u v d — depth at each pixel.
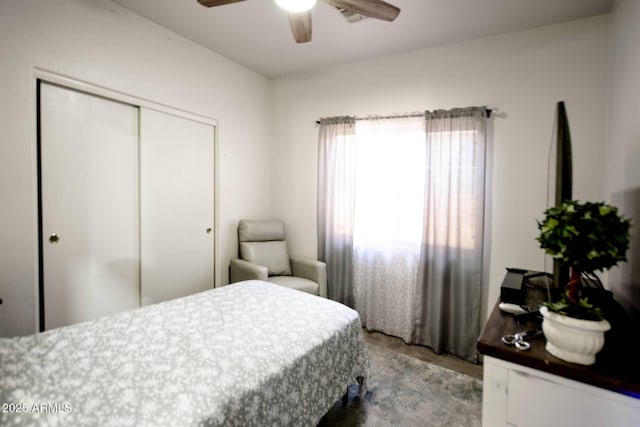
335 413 1.75
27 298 1.83
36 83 1.84
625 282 1.39
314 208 3.42
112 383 1.04
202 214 2.94
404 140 2.76
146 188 2.46
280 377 1.19
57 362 1.14
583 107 2.13
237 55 2.99
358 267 3.02
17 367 1.10
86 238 2.12
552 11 2.07
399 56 2.83
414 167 2.72
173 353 1.22
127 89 2.28
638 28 1.46
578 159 2.15
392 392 1.96
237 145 3.26
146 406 0.94
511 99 2.37
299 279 3.04
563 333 0.89
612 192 1.85
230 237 3.22
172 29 2.52
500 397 1.00
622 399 0.82
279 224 3.43
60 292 2.00
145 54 2.38
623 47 1.71
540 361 0.91
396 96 2.85
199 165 2.88
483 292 2.50
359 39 2.57
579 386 0.87
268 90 3.64
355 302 3.05
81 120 2.07
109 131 2.23
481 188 2.39
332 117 3.16
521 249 2.36
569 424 0.89
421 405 1.84
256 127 3.49
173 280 2.70
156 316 1.56
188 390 1.01
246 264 2.95
